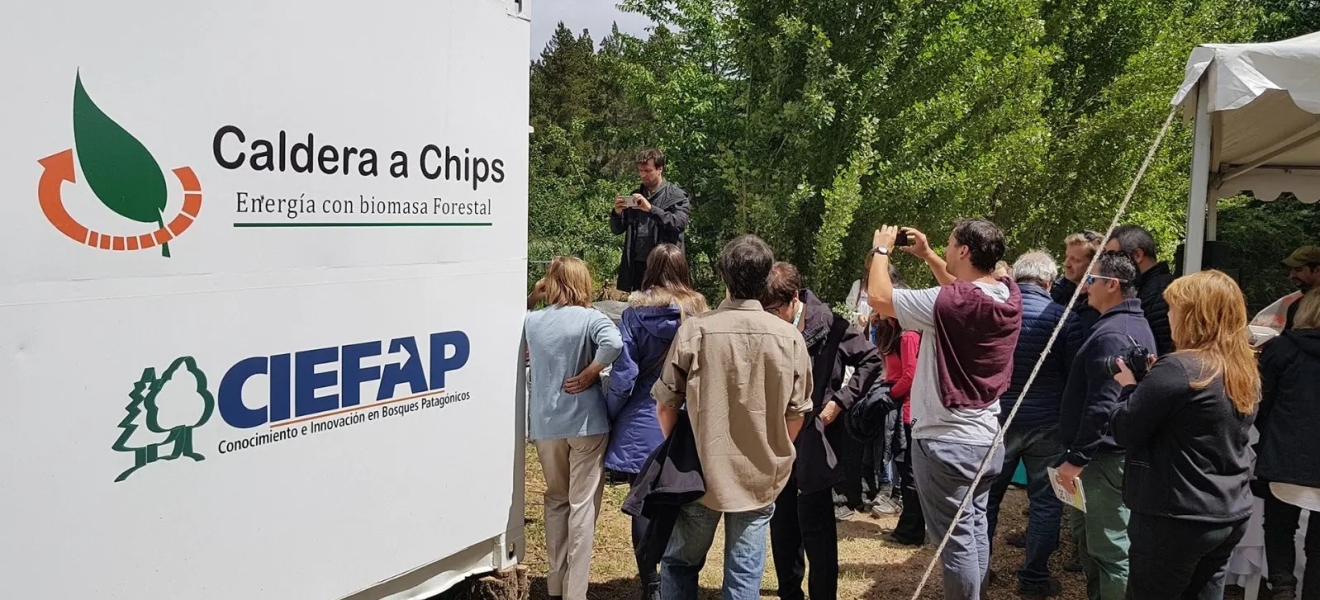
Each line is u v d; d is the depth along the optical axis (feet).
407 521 8.80
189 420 6.85
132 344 6.46
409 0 8.38
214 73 6.83
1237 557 14.23
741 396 9.96
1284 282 53.06
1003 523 18.34
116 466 6.42
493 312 9.72
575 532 12.60
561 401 12.37
